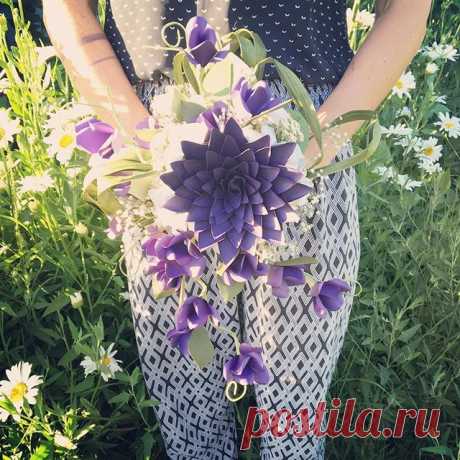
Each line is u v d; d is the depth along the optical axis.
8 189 2.02
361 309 2.16
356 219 1.43
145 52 1.31
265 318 1.40
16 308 2.11
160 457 1.95
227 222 0.97
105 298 2.08
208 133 0.95
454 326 2.05
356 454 1.94
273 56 1.27
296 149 1.00
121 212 1.10
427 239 2.12
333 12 1.35
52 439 1.75
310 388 1.48
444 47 2.71
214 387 1.54
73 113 1.89
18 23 2.07
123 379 1.75
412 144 2.37
